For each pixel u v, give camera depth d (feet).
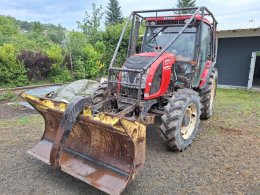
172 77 15.37
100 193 10.33
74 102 10.02
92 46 45.29
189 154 13.94
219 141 15.81
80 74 40.91
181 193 10.48
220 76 39.01
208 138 16.29
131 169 9.66
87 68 42.11
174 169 12.34
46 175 11.59
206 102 19.29
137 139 9.56
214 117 21.04
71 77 40.73
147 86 13.29
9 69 34.78
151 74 13.37
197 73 16.78
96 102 13.50
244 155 13.93
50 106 11.76
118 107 13.79
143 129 9.78
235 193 10.56
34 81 38.17
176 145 13.43
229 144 15.37
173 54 15.80
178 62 15.62
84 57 42.88
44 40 62.54
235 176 11.82
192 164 12.85
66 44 44.29
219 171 12.23
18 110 23.06
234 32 36.19
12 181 11.07
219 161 13.21
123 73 13.79
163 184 11.09
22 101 26.53
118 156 10.41
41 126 17.79
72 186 10.80
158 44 17.35
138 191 10.55
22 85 35.88
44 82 38.68
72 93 24.04
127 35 42.45
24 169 12.05
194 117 14.94
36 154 11.84
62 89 24.61
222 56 38.32
